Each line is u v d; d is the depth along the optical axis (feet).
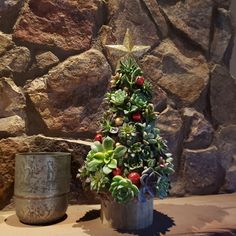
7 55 2.80
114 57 3.08
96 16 3.09
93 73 2.99
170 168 2.33
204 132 3.40
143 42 3.26
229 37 3.58
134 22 3.23
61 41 2.95
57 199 2.40
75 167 2.83
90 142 2.95
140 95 2.38
